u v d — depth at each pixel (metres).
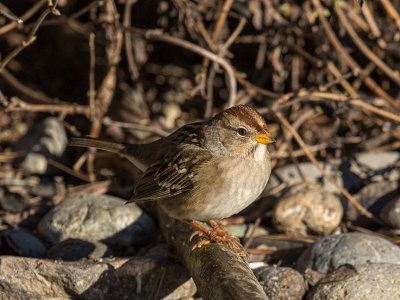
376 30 11.74
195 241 7.73
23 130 13.16
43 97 12.21
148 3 13.27
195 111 13.09
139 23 13.46
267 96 12.92
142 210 9.70
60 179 11.81
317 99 10.98
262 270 8.07
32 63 14.59
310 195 9.64
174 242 8.45
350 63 11.10
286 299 7.71
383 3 11.34
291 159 11.96
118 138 12.70
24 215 10.25
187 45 10.91
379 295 7.25
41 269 7.84
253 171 7.40
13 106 11.00
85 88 14.04
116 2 13.19
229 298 6.42
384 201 10.16
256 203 10.61
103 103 11.84
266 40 12.12
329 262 8.08
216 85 13.87
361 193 10.34
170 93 14.14
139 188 8.16
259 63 12.80
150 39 12.56
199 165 7.48
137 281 8.03
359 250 8.09
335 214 9.45
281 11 11.88
